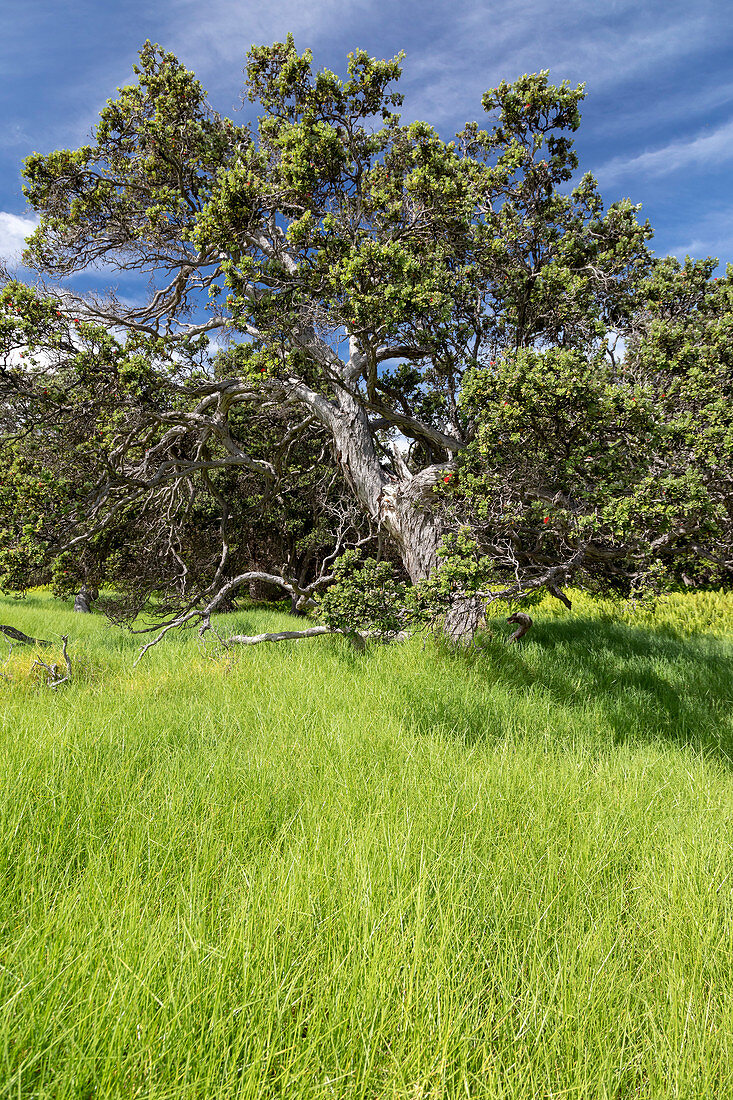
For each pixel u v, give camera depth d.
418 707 5.52
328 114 8.69
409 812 3.46
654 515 5.24
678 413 6.73
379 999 2.03
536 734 5.27
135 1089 1.67
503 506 6.26
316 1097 1.72
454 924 2.46
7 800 3.36
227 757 4.32
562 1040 2.05
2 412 8.09
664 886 3.02
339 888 2.72
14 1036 1.74
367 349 7.27
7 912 2.49
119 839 3.16
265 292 7.03
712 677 7.91
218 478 18.19
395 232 8.22
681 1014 2.21
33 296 7.53
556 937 2.59
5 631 10.84
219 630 12.55
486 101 9.14
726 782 4.64
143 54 10.27
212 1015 1.90
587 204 9.49
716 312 8.41
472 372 6.21
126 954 2.14
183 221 10.62
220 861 3.05
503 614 14.62
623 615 13.72
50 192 10.65
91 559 11.17
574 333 9.23
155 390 8.33
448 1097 1.76
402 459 10.45
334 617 7.32
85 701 6.07
